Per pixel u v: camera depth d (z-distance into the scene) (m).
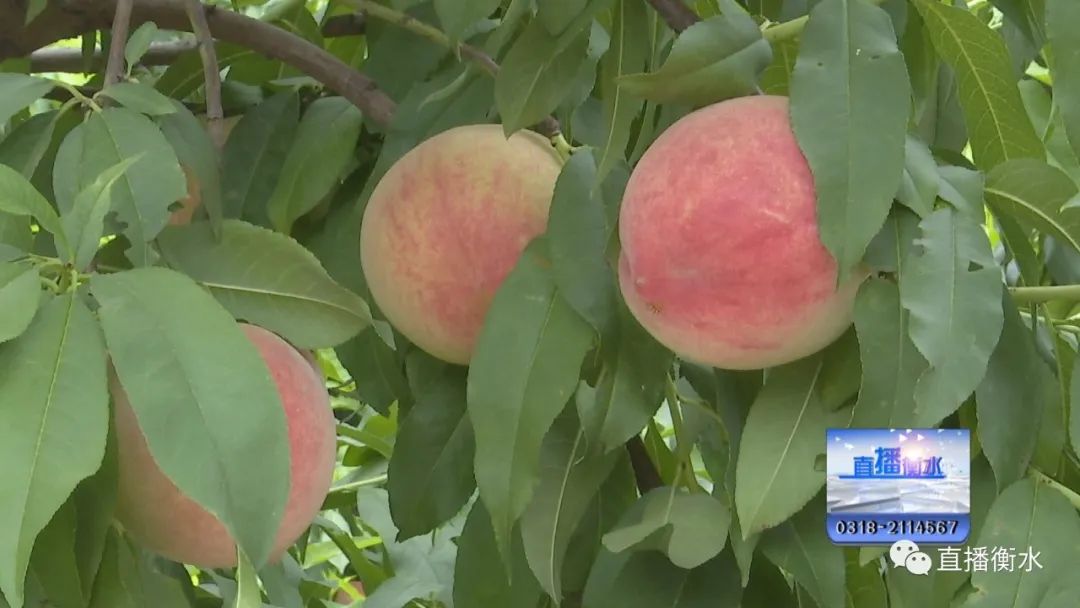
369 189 1.54
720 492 1.54
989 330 1.01
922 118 1.72
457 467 1.49
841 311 1.08
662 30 1.38
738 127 1.07
